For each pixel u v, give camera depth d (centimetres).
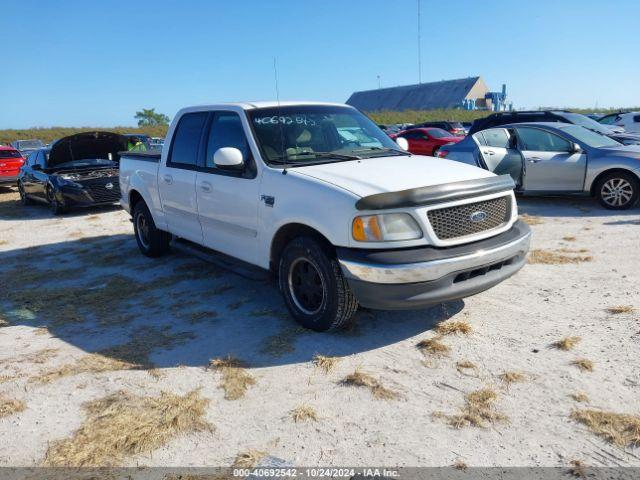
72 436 315
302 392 351
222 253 578
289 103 533
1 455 301
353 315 427
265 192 454
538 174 921
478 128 1379
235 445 300
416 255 374
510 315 454
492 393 334
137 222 721
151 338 447
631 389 332
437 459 280
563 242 682
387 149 521
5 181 1702
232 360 396
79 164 1236
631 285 507
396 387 351
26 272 682
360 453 288
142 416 330
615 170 861
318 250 408
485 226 413
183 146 583
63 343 447
